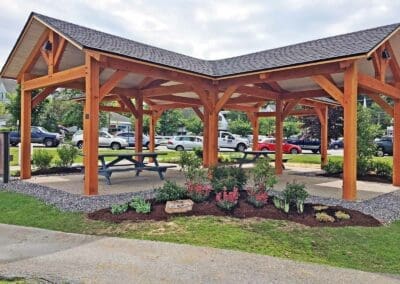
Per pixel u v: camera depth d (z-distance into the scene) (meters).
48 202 6.87
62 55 9.19
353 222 5.61
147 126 36.59
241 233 4.89
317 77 8.11
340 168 12.78
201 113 16.64
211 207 6.09
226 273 3.52
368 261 4.08
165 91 12.75
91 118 7.53
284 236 4.83
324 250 4.39
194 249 4.25
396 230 5.41
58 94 33.06
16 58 9.82
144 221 5.43
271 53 10.55
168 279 3.35
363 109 12.66
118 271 3.55
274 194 7.54
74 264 3.74
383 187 9.83
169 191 6.46
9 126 29.38
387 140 22.58
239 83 9.99
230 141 27.48
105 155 9.48
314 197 7.91
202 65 11.15
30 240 4.64
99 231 5.05
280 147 13.08
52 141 25.02
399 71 9.99
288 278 3.42
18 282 3.26
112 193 7.89
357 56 7.09
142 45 10.59
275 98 12.78
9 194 7.84
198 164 8.23
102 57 7.49
